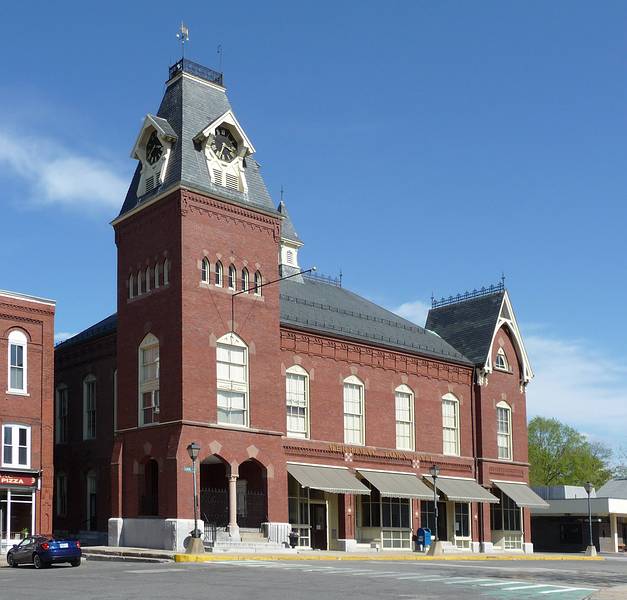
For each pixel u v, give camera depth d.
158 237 50.25
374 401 58.28
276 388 51.41
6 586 27.11
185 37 53.34
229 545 45.38
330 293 64.12
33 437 49.78
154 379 49.25
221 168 51.56
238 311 50.28
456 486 61.41
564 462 115.19
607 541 81.56
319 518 54.56
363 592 25.44
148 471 49.94
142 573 32.12
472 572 36.00
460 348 67.50
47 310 51.62
